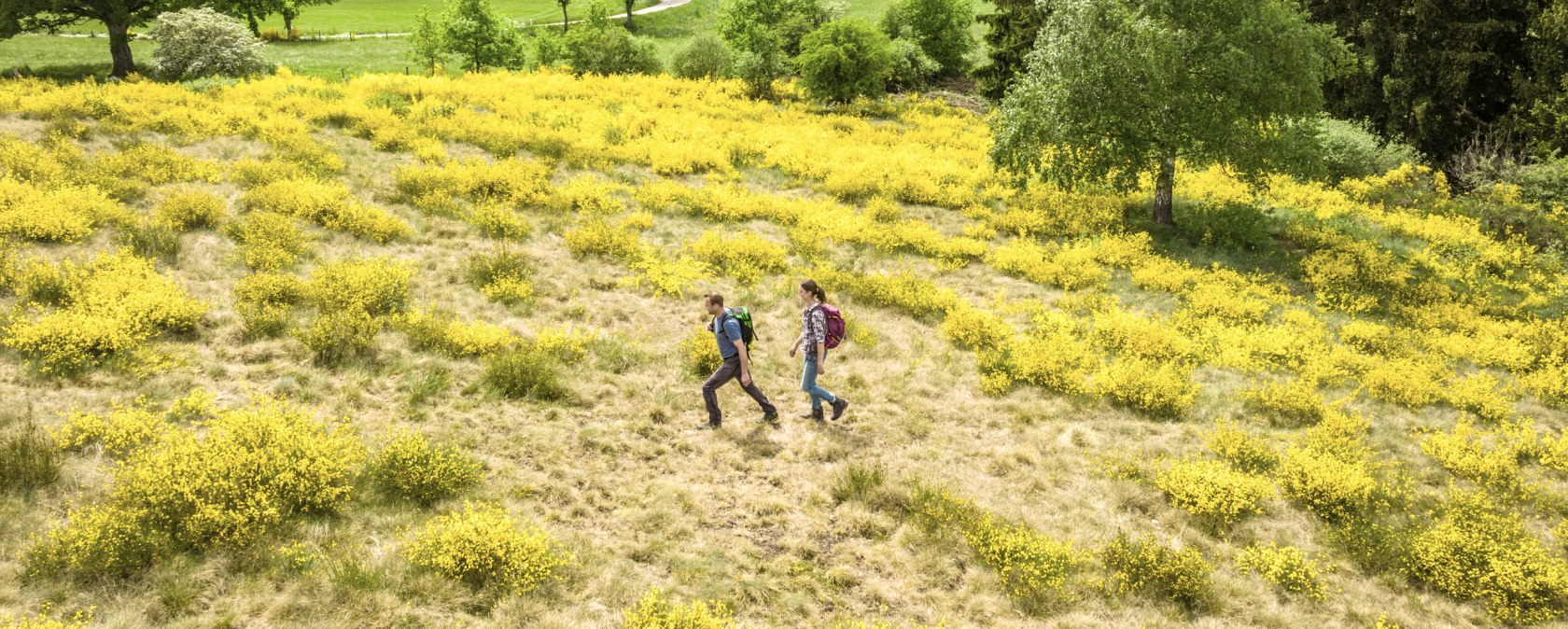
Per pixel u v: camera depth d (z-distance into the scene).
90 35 41.44
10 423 6.44
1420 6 24.31
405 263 11.55
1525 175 20.52
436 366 8.67
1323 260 15.47
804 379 8.38
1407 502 7.74
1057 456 8.25
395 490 6.45
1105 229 16.75
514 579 5.48
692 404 8.65
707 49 33.78
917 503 7.01
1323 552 6.95
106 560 4.96
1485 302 14.43
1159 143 16.03
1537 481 8.47
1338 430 9.05
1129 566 6.29
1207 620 5.92
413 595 5.28
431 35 33.56
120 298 8.76
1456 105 25.22
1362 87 26.56
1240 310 12.85
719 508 6.88
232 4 37.44
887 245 15.23
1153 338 11.26
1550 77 22.92
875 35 29.45
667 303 11.49
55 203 10.96
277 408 6.98
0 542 5.15
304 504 6.00
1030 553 6.21
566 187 16.55
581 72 33.72
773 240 15.14
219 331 8.70
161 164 14.15
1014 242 15.98
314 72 33.50
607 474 7.19
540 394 8.41
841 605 5.82
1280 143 15.97
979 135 26.98
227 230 11.60
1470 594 6.43
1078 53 15.58
